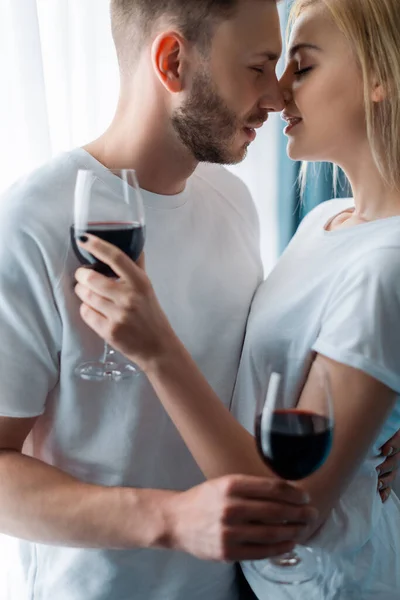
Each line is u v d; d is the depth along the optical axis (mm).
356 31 1349
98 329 1148
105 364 1282
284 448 1016
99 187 1226
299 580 1221
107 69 2197
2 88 1944
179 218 1426
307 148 1465
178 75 1319
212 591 1411
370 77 1356
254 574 1363
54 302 1262
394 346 1244
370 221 1413
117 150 1385
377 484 1406
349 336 1239
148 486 1350
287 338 1380
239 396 1438
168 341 1146
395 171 1387
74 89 2148
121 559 1335
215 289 1453
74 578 1349
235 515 996
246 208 1597
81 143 2172
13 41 1918
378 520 1428
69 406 1309
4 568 1952
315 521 1116
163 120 1352
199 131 1354
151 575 1354
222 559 1010
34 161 1976
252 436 1180
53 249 1252
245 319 1496
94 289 1141
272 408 1030
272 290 1471
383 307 1241
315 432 1016
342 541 1308
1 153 1970
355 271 1285
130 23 1357
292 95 1458
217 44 1314
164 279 1391
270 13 1357
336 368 1245
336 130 1421
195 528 1031
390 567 1392
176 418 1143
